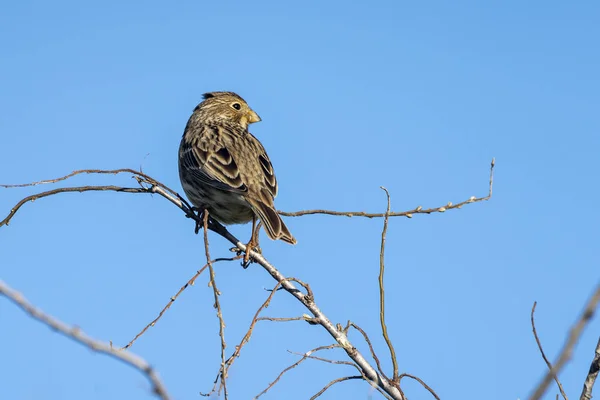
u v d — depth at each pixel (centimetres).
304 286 921
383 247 907
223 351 792
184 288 870
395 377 877
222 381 766
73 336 597
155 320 845
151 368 605
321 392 827
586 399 786
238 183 1231
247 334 825
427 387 874
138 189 1113
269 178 1282
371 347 882
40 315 601
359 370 842
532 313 876
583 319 567
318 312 914
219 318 823
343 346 888
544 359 851
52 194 1034
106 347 600
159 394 603
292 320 883
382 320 891
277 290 930
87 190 1061
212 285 851
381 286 897
